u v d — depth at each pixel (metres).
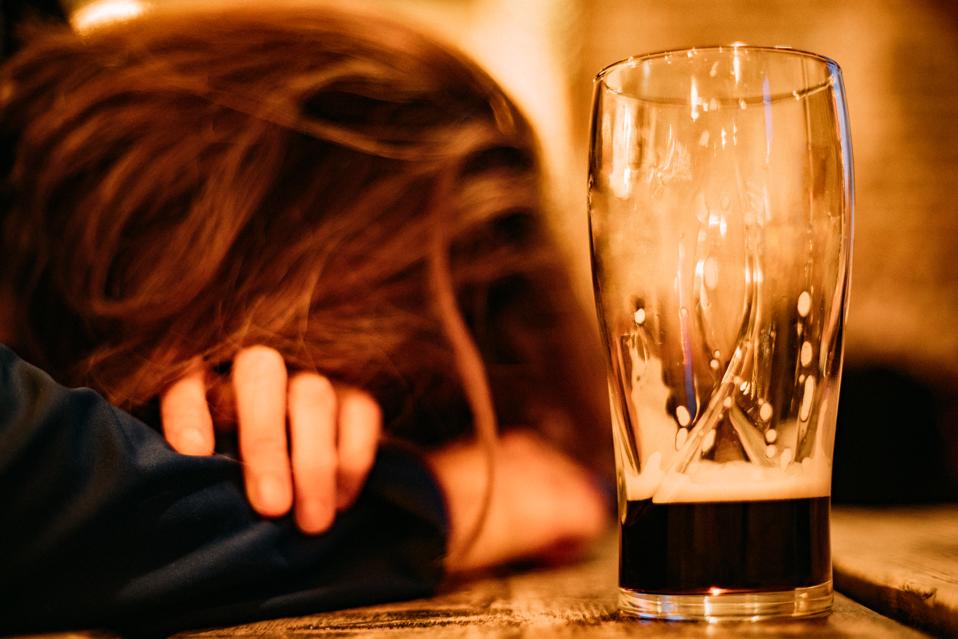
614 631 0.43
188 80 0.82
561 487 0.79
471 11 2.06
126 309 0.73
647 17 2.26
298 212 0.77
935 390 1.47
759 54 0.45
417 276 0.80
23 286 0.82
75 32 0.93
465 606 0.54
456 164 0.84
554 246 1.01
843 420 1.37
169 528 0.47
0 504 0.44
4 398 0.46
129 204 0.79
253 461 0.53
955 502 1.36
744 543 0.44
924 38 2.28
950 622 0.41
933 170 2.28
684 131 0.45
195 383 0.64
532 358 0.97
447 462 0.79
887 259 2.26
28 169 0.84
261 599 0.50
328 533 0.54
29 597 0.44
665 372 0.45
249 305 0.73
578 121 2.20
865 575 0.51
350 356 0.74
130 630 0.47
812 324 0.45
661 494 0.45
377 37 0.89
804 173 0.45
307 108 0.81
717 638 0.41
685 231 0.45
